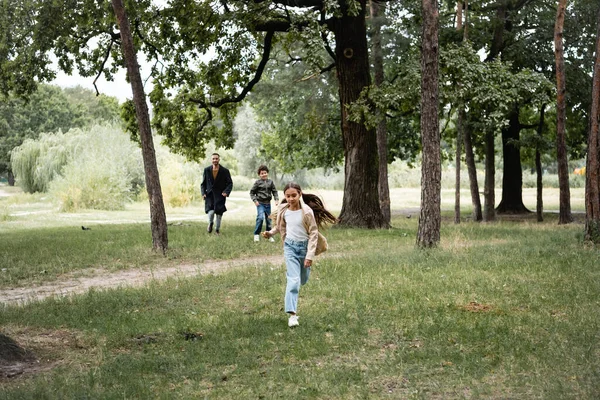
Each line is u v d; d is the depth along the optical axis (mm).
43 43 21562
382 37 25750
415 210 41406
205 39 23078
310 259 7559
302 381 5480
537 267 11094
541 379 5332
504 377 5488
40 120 82938
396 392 5195
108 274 12688
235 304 8906
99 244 16984
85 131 52438
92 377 5602
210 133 26359
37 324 7906
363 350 6402
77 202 36875
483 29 30312
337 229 20891
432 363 5875
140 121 15109
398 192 63062
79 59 23094
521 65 30344
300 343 6605
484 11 30156
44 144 53844
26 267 13297
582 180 67812
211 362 6129
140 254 14930
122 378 5633
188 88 25484
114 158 43688
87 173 38250
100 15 22062
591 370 5469
